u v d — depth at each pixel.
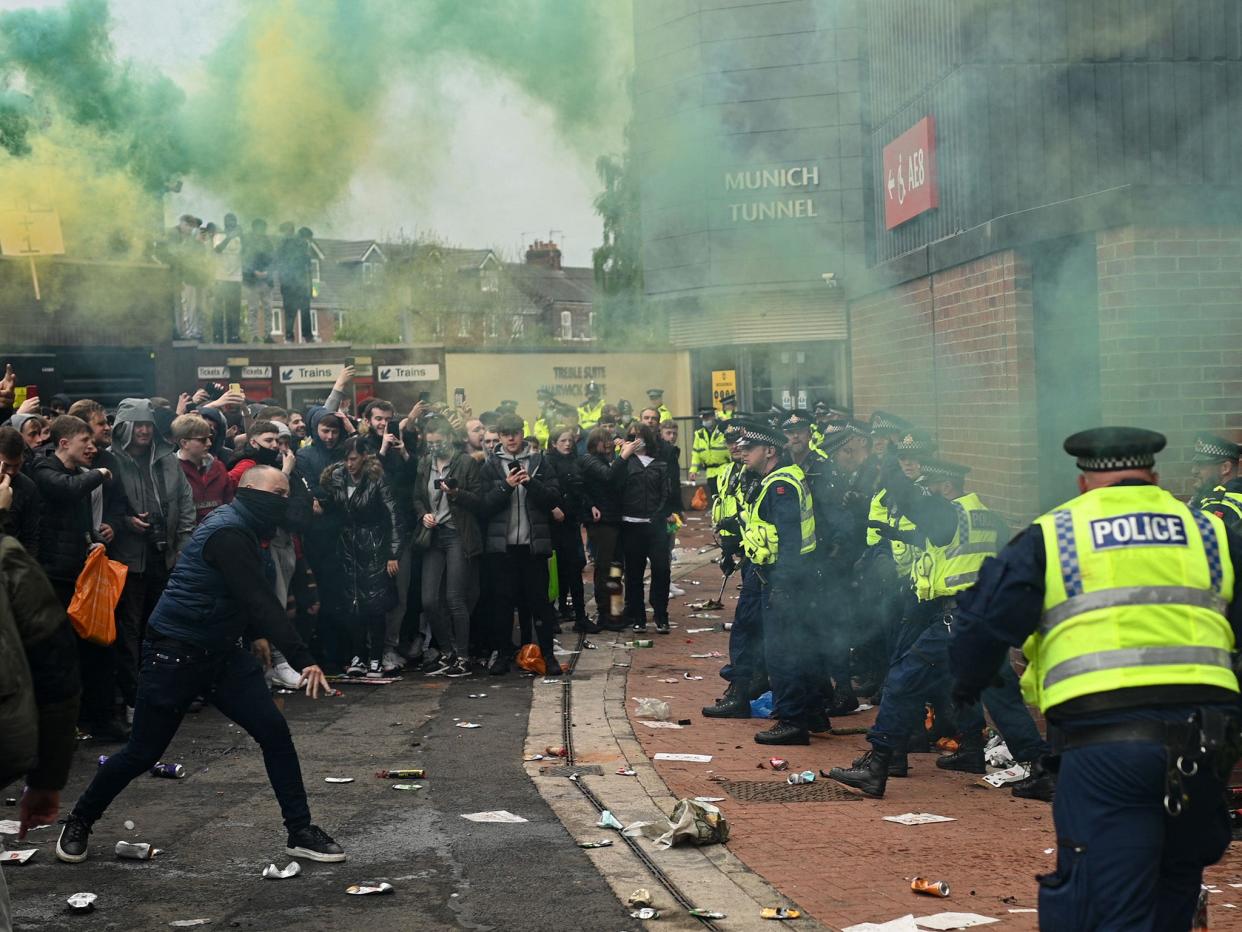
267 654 5.91
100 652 8.30
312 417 11.48
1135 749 3.59
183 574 5.81
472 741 8.38
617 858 5.94
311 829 5.89
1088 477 3.95
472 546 10.74
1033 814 6.72
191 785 7.29
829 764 7.80
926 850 6.04
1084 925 3.62
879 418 9.14
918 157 14.22
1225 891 5.32
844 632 9.32
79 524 8.34
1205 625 3.69
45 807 4.44
